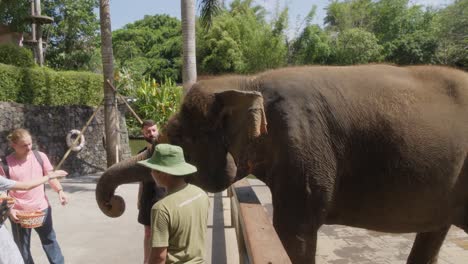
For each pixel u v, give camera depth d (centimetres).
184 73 1088
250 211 304
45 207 436
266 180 353
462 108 344
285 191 329
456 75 360
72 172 1438
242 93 321
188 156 352
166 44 4559
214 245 566
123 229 677
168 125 359
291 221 328
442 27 3164
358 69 365
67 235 642
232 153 342
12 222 429
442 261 560
